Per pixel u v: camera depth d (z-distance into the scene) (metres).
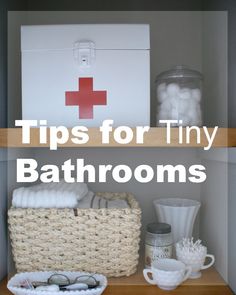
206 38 0.79
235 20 0.61
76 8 0.82
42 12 0.82
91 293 0.53
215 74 0.72
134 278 0.62
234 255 0.59
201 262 0.63
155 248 0.64
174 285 0.58
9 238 0.68
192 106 0.64
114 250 0.61
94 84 0.62
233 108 0.61
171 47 0.82
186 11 0.83
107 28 0.62
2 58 0.66
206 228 0.78
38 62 0.62
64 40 0.62
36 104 0.62
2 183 0.64
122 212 0.60
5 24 0.68
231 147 0.59
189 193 0.83
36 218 0.60
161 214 0.73
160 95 0.67
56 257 0.61
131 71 0.62
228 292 0.59
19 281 0.57
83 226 0.60
